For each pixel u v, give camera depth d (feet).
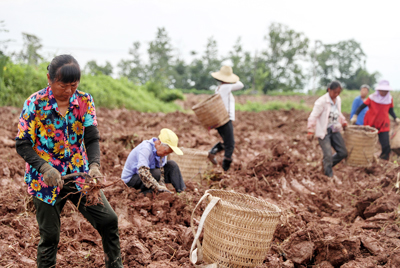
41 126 8.32
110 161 21.63
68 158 8.72
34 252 11.21
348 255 11.28
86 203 8.61
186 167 19.47
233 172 21.81
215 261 10.10
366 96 28.68
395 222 14.49
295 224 13.58
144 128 38.58
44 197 8.52
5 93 45.93
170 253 11.60
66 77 7.83
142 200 14.35
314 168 24.23
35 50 65.26
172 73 248.93
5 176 18.21
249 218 9.68
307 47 246.06
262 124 50.19
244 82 248.52
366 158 23.82
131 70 261.03
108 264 9.27
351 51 274.98
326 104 22.20
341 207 17.56
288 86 237.66
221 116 20.36
